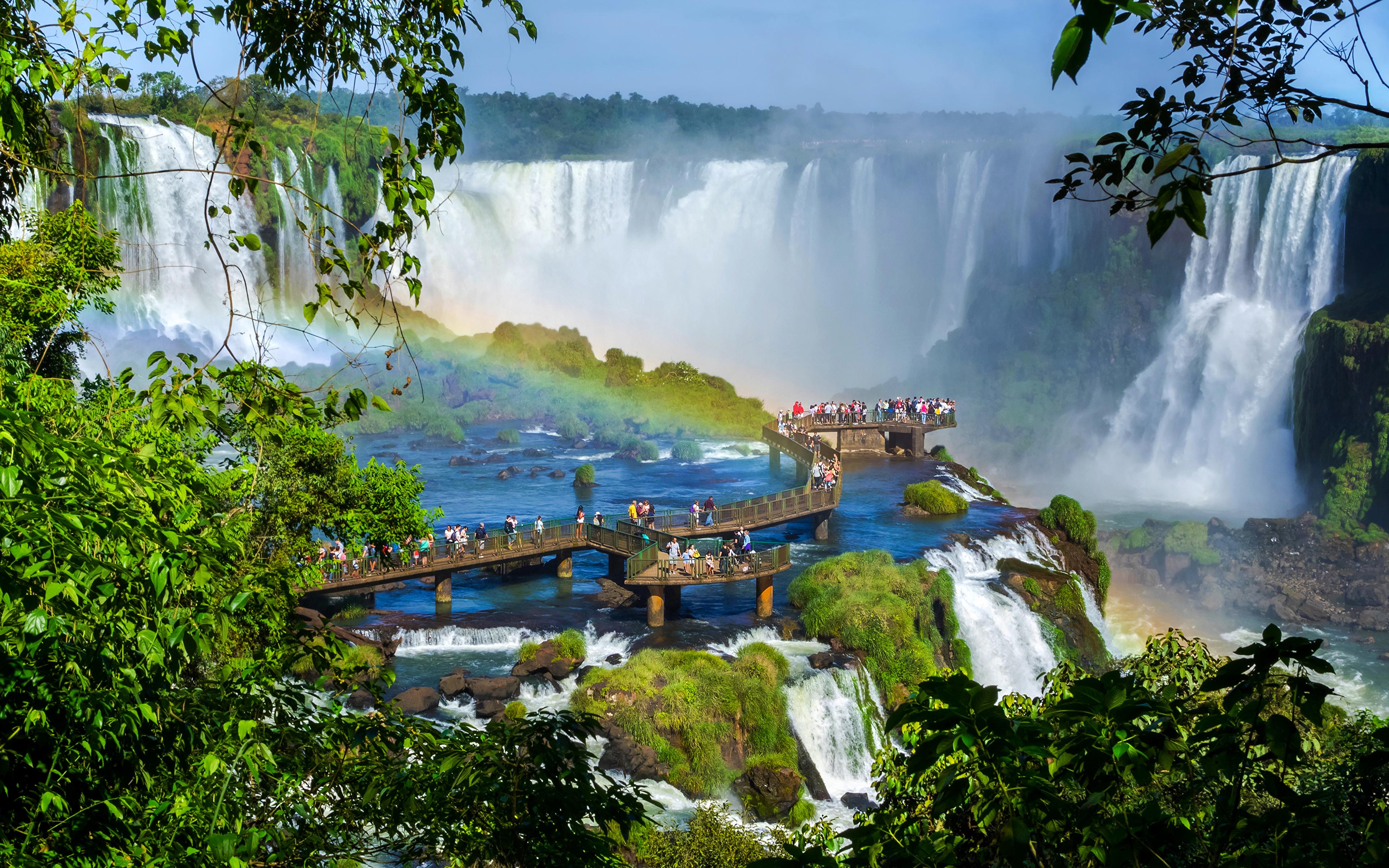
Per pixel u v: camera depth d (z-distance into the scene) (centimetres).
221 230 10031
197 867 730
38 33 804
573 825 900
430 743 959
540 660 3806
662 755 3422
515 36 914
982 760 547
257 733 830
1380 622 5947
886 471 7500
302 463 3053
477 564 4469
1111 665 4944
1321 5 651
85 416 1001
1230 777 534
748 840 2670
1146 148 685
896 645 4088
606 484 7406
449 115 912
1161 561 6844
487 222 13525
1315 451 8512
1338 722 1315
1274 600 6316
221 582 893
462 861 880
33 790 675
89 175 852
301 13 854
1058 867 577
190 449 1623
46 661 654
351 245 10800
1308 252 9262
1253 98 672
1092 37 381
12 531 611
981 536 5619
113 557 680
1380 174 8575
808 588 4459
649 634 4112
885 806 1284
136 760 736
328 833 877
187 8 809
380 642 3997
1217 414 9688
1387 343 7794
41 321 1998
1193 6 688
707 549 4988
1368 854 491
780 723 3591
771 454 7931
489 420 10050
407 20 880
